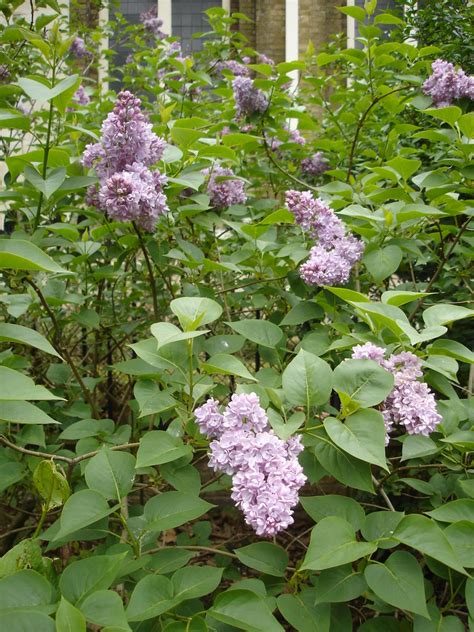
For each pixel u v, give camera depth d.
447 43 1.53
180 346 0.56
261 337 0.66
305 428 0.50
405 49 1.13
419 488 0.66
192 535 1.04
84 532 0.52
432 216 0.82
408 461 0.79
